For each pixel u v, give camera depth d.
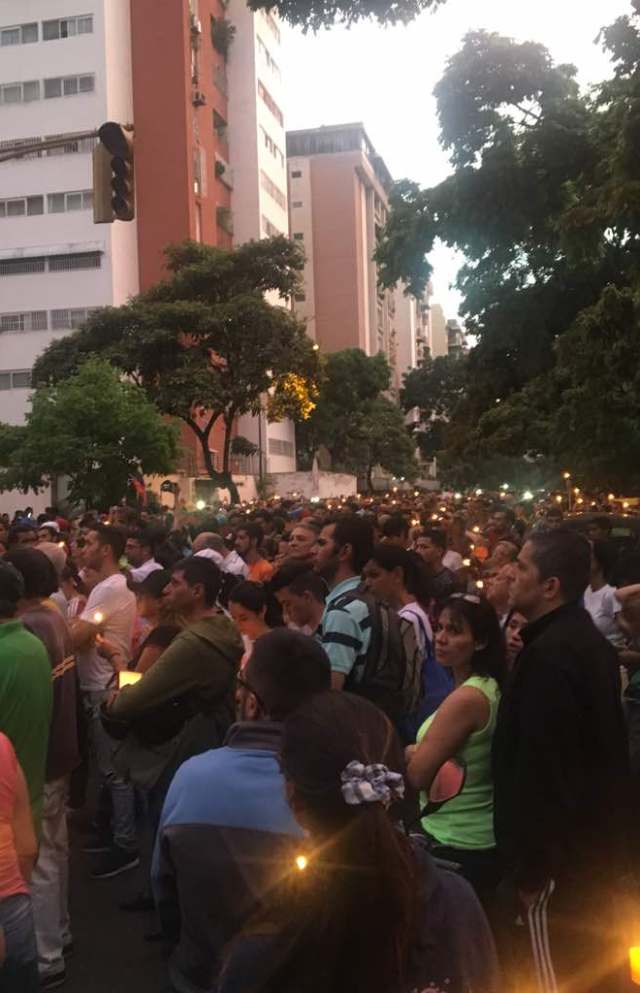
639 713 4.32
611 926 3.07
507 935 3.19
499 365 28.33
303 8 11.24
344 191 89.00
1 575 3.93
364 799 1.49
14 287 49.50
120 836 5.75
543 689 3.07
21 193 49.31
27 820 3.26
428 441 83.12
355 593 4.60
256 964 1.57
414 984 1.53
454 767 3.46
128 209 11.52
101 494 29.58
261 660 2.91
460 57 20.53
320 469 74.00
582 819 3.04
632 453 17.84
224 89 60.91
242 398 43.41
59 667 4.50
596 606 6.27
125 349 40.09
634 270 13.87
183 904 2.79
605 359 15.71
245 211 61.69
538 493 27.70
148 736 4.28
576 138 19.09
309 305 89.12
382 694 4.38
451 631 3.55
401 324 116.75
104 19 48.78
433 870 1.71
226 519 18.66
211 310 41.06
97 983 4.44
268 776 2.76
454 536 11.20
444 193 20.77
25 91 49.56
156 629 5.12
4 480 30.09
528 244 21.56
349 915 1.47
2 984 3.11
